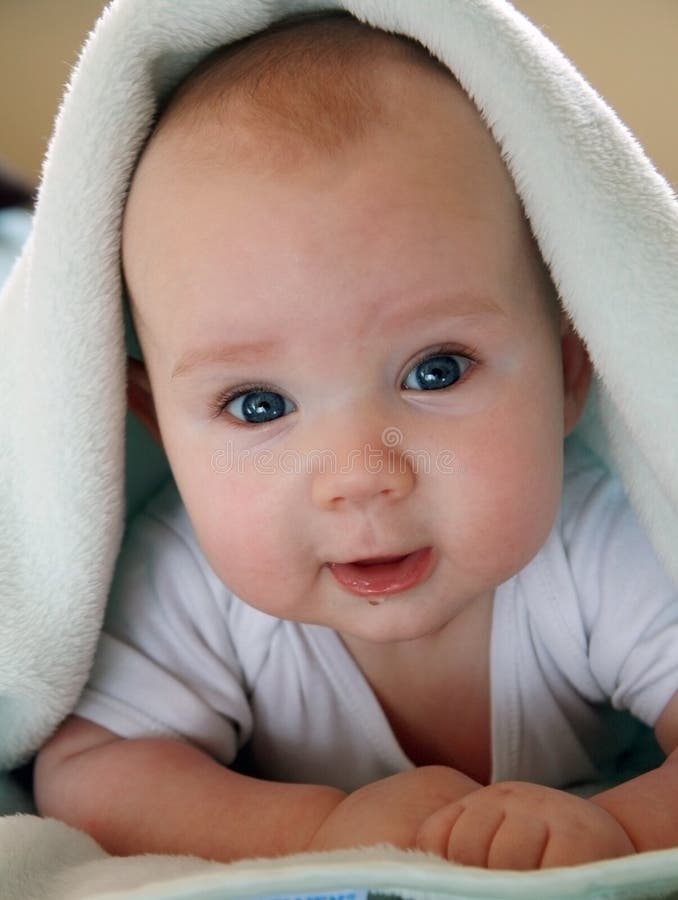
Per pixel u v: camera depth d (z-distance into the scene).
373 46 0.65
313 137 0.60
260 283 0.59
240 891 0.45
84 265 0.65
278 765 0.81
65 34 1.83
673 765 0.64
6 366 0.71
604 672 0.75
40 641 0.70
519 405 0.63
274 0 0.66
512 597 0.76
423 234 0.59
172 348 0.63
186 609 0.77
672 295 0.63
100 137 0.64
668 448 0.65
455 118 0.62
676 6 1.71
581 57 1.70
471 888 0.44
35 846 0.58
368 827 0.56
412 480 0.61
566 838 0.52
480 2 0.61
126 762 0.70
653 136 1.66
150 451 0.84
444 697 0.78
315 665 0.77
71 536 0.69
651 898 0.46
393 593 0.64
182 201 0.62
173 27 0.64
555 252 0.64
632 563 0.75
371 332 0.59
